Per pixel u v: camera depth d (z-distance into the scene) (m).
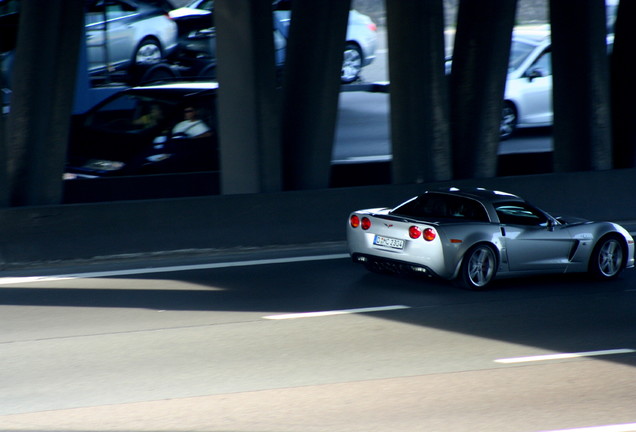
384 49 86.31
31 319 27.42
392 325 27.11
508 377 21.62
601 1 48.09
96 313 28.28
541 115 70.69
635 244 42.31
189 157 54.34
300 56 42.53
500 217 33.09
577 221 35.47
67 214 36.53
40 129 38.00
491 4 45.25
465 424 18.05
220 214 39.31
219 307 29.30
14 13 64.62
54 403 19.16
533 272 33.84
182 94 56.84
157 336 25.39
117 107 56.00
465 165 46.94
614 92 53.09
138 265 36.56
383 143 70.25
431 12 43.19
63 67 38.62
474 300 31.06
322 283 33.50
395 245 32.53
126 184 47.72
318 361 22.89
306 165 42.97
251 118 40.81
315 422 18.00
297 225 40.94
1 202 36.56
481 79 46.00
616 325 27.70
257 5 40.03
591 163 48.66
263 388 20.42
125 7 67.12
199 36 71.44
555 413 18.86
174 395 19.81
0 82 36.88
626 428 17.92
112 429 17.44
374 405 19.22
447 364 22.80
